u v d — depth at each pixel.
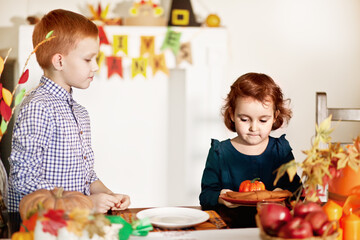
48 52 1.44
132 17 2.80
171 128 3.10
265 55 3.09
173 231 1.14
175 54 2.84
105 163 3.10
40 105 1.38
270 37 3.09
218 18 2.89
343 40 3.15
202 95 2.92
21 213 1.10
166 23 2.92
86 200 1.09
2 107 1.04
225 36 2.87
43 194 1.12
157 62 2.84
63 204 1.03
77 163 1.48
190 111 2.93
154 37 2.81
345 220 1.09
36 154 1.35
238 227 1.19
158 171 3.14
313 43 3.12
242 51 3.07
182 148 3.10
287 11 3.08
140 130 3.09
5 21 2.86
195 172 2.98
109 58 2.81
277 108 1.64
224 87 3.07
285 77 3.12
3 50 2.86
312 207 0.96
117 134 3.08
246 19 3.06
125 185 3.13
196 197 3.01
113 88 3.02
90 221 0.89
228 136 2.97
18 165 1.32
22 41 2.68
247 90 1.54
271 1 3.07
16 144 1.35
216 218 1.27
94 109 3.03
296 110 3.15
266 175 1.70
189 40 2.85
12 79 2.87
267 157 1.71
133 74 2.83
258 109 1.54
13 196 1.38
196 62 2.88
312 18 3.11
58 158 1.42
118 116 3.06
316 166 1.08
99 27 2.75
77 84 1.49
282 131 3.13
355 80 3.18
